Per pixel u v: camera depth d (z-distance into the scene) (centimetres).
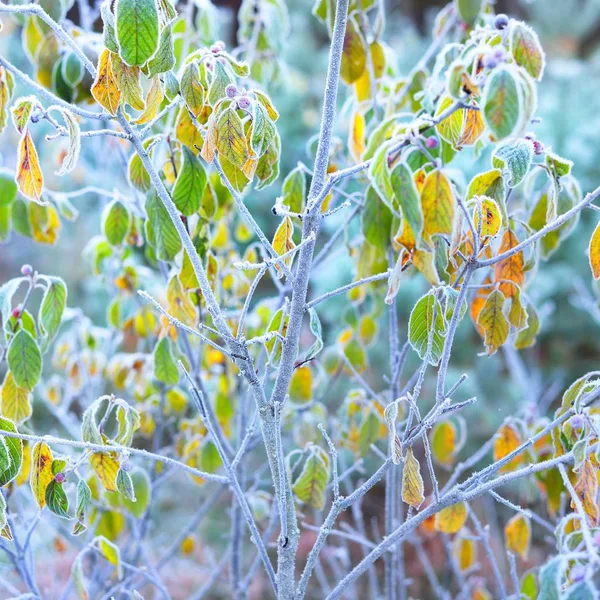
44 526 206
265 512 174
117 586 165
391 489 161
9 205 159
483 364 288
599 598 130
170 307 154
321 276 282
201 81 142
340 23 136
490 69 130
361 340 175
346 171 137
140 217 163
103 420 145
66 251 383
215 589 234
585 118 303
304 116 345
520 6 433
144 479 164
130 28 132
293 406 166
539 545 255
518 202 242
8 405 151
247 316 176
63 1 160
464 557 176
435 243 143
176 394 176
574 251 300
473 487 144
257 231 137
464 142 141
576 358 327
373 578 176
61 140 194
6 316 148
